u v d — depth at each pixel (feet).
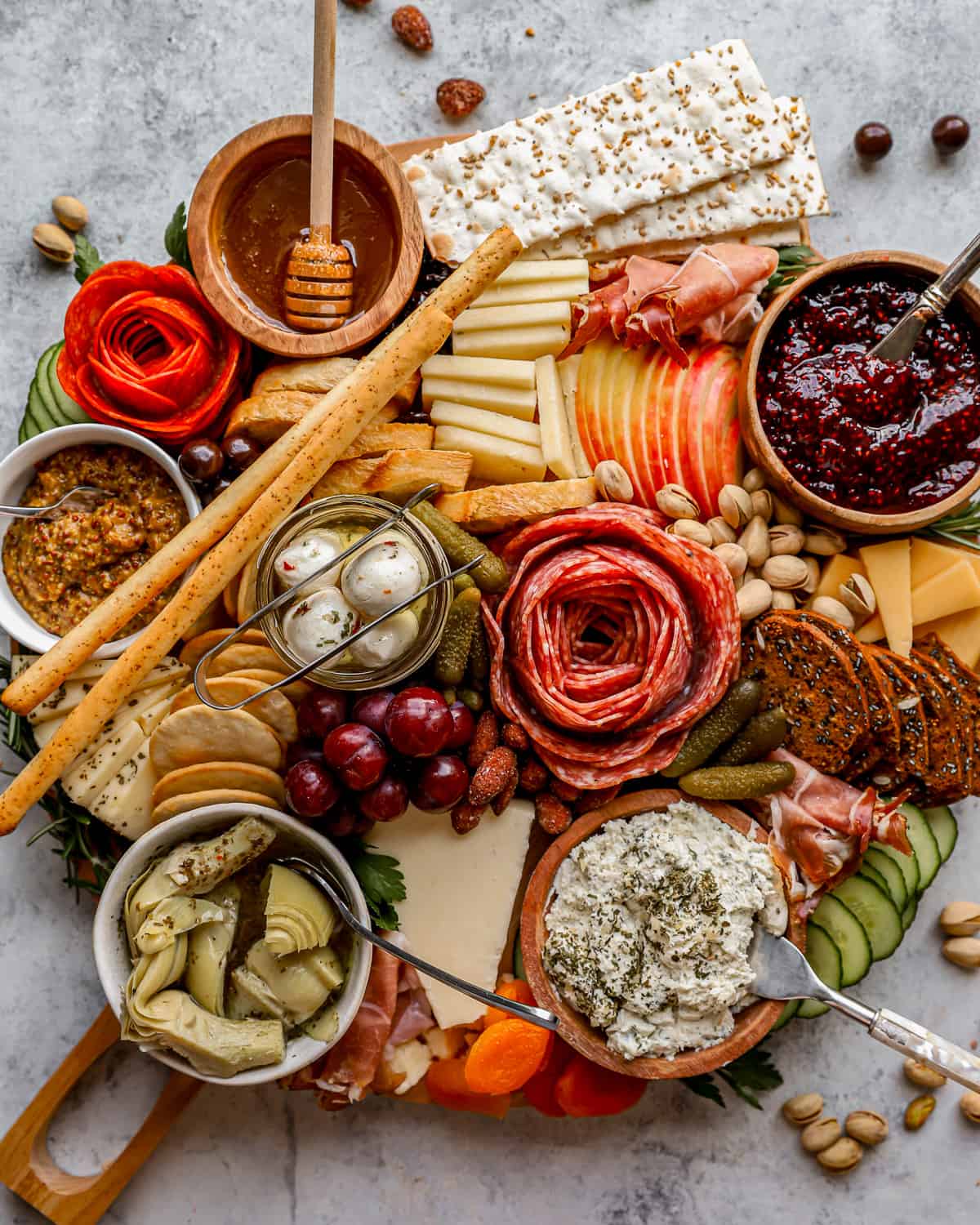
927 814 5.59
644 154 5.34
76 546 5.12
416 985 5.29
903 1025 4.79
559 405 5.39
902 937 5.43
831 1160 5.84
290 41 6.28
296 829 4.83
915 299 5.04
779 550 5.30
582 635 5.58
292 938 4.67
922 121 6.31
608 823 5.08
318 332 5.11
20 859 5.95
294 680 4.59
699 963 4.90
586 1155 5.96
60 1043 5.92
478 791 4.93
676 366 5.44
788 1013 5.32
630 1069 4.93
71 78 6.26
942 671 5.27
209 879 4.75
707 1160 5.97
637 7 6.29
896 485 5.02
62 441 5.10
